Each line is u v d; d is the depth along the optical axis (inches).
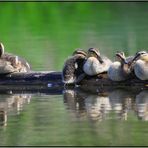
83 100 991.0
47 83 1115.3
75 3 2630.4
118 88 1077.1
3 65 1120.2
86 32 1968.5
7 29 2137.1
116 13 2524.6
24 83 1120.8
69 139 769.6
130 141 759.1
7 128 822.5
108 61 1103.6
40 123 842.2
